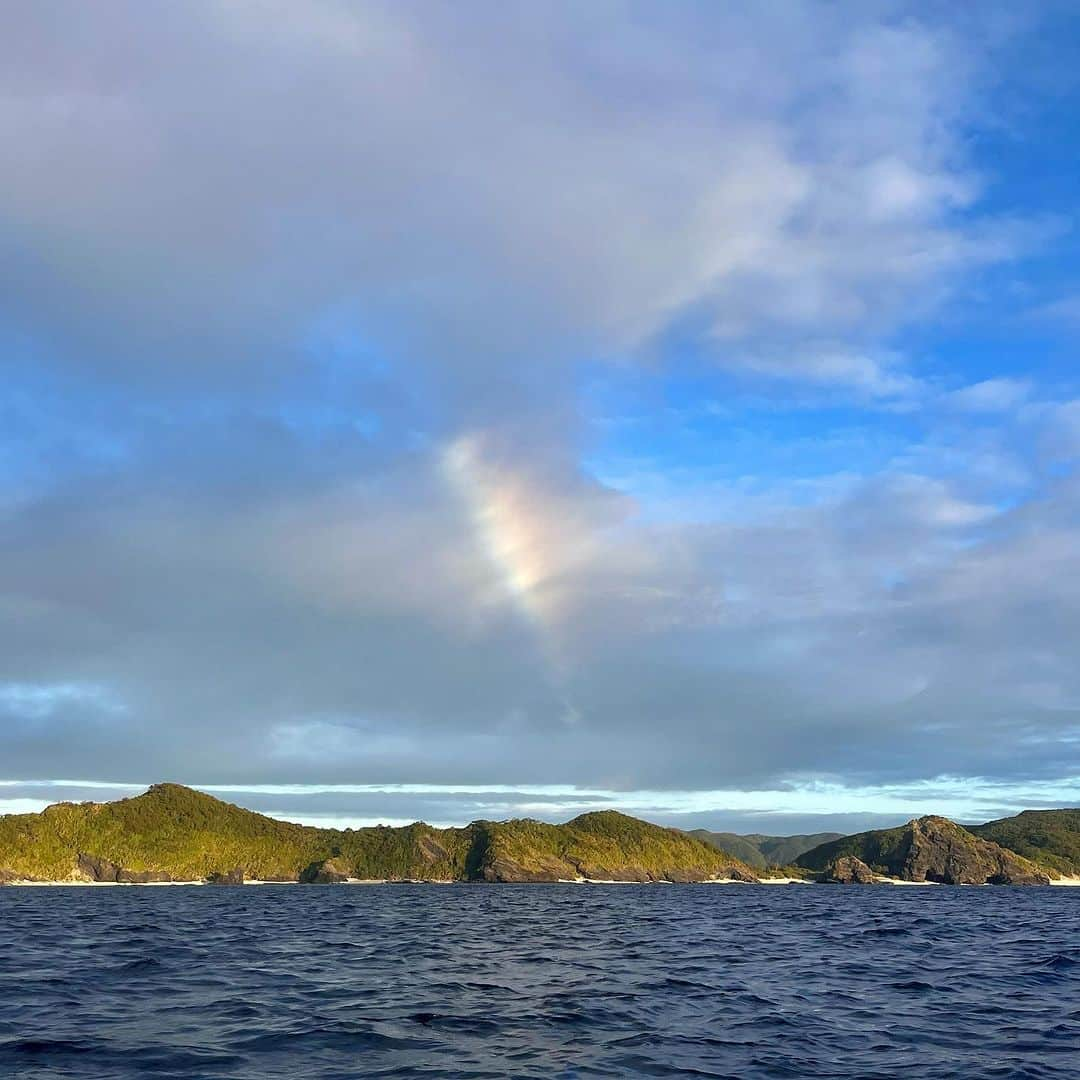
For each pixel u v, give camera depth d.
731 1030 32.47
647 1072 25.86
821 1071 26.17
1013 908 166.88
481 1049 28.64
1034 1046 29.86
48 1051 27.75
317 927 93.12
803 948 69.25
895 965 56.00
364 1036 30.48
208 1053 27.66
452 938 77.62
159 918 110.62
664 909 148.50
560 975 49.19
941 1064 27.12
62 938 74.75
